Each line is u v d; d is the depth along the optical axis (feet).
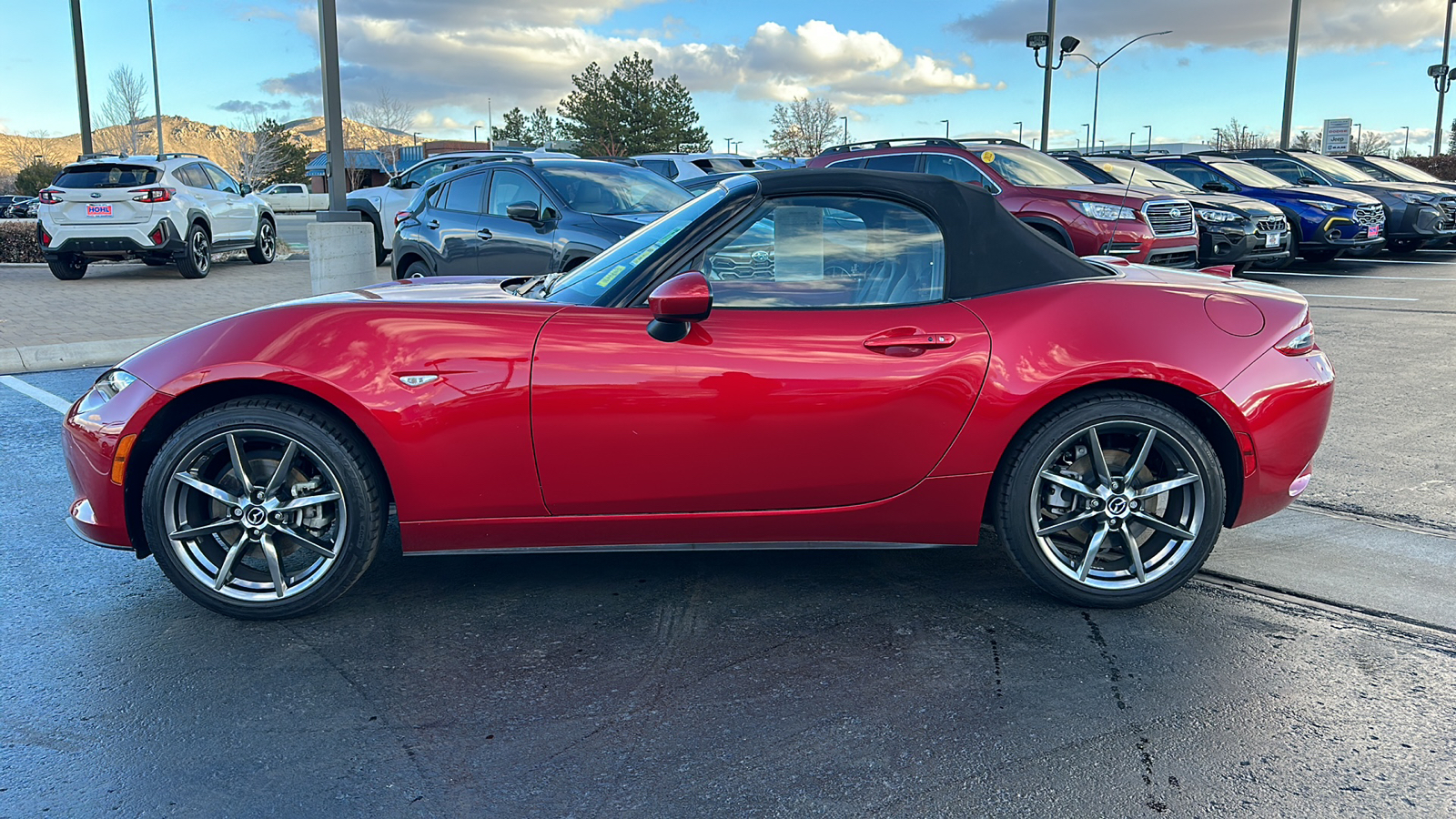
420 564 12.53
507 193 29.50
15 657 10.07
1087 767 8.03
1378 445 17.35
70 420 10.70
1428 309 33.30
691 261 10.59
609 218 27.35
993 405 10.27
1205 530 10.62
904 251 10.66
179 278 46.78
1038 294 10.62
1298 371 10.67
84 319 32.50
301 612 10.78
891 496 10.53
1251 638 10.32
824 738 8.51
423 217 31.48
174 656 10.09
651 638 10.45
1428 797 7.61
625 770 8.07
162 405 10.23
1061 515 10.78
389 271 49.39
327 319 10.34
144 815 7.51
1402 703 9.00
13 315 33.58
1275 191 46.60
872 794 7.72
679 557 12.76
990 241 10.77
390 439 10.09
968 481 10.51
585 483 10.28
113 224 44.06
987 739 8.46
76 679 9.62
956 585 11.80
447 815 7.49
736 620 10.88
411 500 10.28
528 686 9.46
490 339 10.14
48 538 13.56
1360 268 47.83
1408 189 53.52
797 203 10.64
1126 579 10.87
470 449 10.14
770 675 9.63
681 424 10.10
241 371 10.10
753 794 7.72
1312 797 7.61
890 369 10.15
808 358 10.12
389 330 10.22
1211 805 7.52
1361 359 24.86
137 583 12.01
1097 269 11.37
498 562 12.60
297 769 8.11
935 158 36.81
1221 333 10.58
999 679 9.51
